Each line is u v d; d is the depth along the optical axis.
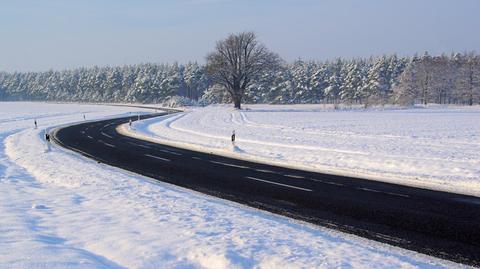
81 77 196.12
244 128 38.12
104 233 8.34
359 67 135.12
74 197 12.02
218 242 7.63
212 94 127.06
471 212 10.16
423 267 6.68
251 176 15.55
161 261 6.86
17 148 26.34
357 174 15.75
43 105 145.00
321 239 7.94
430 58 116.00
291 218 9.84
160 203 10.96
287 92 128.25
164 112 82.81
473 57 122.50
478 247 7.71
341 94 127.38
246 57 78.31
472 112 64.62
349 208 10.69
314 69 142.50
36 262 6.30
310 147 23.53
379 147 22.77
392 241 8.09
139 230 8.52
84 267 6.17
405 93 107.44
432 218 9.67
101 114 79.56
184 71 161.25
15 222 9.06
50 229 8.65
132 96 157.25
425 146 23.19
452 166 16.39
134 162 19.69
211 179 15.05
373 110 73.00
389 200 11.52
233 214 9.80
